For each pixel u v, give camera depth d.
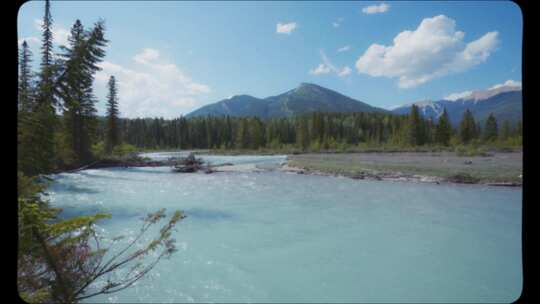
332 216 11.92
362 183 20.25
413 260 7.59
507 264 7.26
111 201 14.90
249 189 18.69
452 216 11.62
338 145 66.50
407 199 14.88
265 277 6.70
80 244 3.66
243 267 7.21
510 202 13.81
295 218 11.70
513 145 48.00
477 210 12.44
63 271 3.24
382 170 24.45
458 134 60.75
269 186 19.81
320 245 8.71
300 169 28.59
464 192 16.27
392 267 7.19
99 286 5.84
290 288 6.23
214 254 7.98
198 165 32.50
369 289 6.19
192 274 6.77
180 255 7.82
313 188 18.73
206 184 20.98
